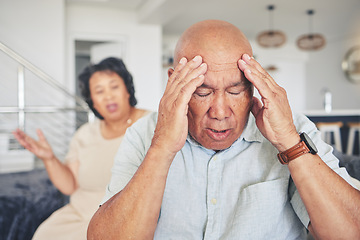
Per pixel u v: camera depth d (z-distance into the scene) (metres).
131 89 1.38
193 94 0.64
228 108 0.64
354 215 0.61
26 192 1.91
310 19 6.29
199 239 0.72
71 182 1.41
